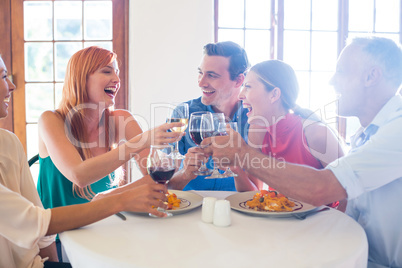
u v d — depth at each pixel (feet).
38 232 3.07
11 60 11.62
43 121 5.41
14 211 3.06
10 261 3.46
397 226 3.68
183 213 3.77
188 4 11.76
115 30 11.77
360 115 4.08
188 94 11.94
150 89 11.85
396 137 3.29
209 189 5.97
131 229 3.27
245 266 2.49
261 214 3.60
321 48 12.69
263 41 12.48
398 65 3.72
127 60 11.85
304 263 2.53
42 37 11.76
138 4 11.63
